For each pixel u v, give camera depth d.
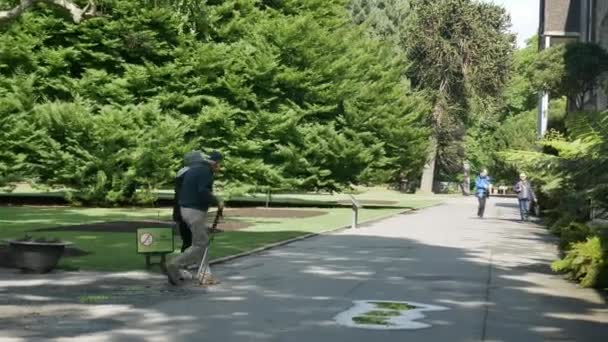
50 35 41.03
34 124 39.78
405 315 10.33
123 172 39.69
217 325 9.52
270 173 42.41
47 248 13.90
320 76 44.31
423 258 17.48
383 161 46.81
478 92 66.31
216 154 13.18
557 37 51.19
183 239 13.82
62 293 11.88
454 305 11.20
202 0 21.06
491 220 33.94
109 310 10.50
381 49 49.56
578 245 13.59
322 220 31.25
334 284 13.19
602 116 13.61
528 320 10.11
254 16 44.03
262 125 42.56
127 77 40.66
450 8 64.81
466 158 82.25
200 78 41.72
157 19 40.19
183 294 11.95
